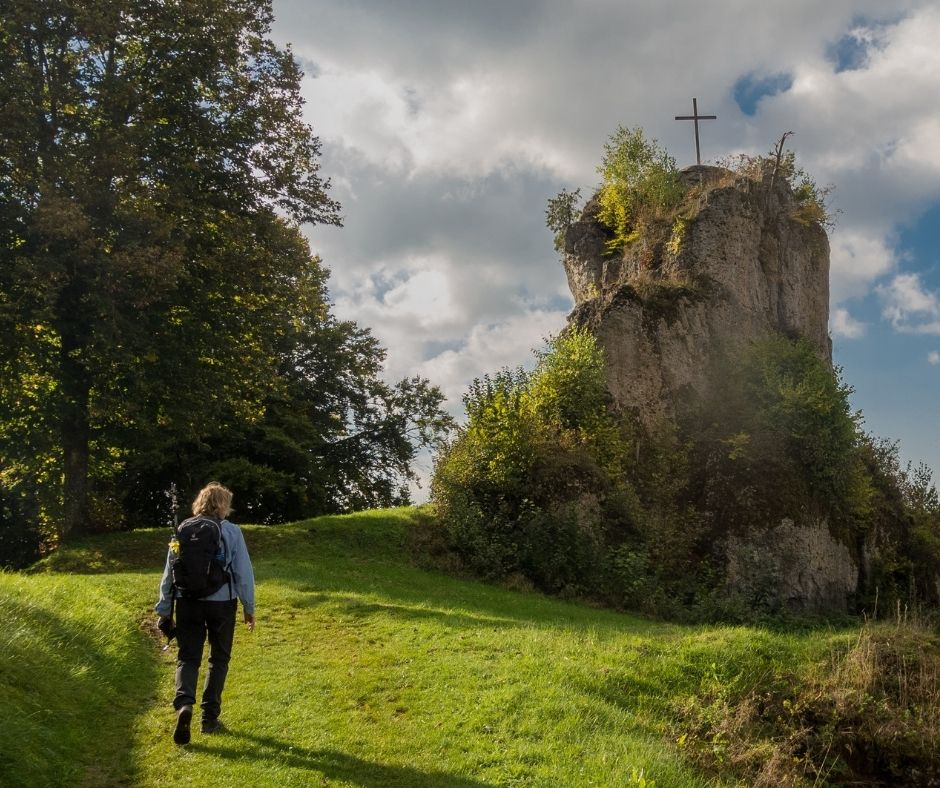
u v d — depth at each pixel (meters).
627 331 25.61
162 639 10.09
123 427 22.52
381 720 7.28
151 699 7.77
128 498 30.77
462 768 6.09
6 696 6.13
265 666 9.09
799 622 20.11
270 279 22.25
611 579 19.61
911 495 28.53
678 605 19.39
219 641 6.66
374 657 9.71
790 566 22.08
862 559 24.59
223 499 7.09
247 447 31.28
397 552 20.62
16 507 28.20
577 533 19.95
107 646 8.65
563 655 10.23
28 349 18.95
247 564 6.86
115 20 19.09
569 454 22.19
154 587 13.13
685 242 28.17
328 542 20.89
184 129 20.73
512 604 16.33
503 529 20.61
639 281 27.77
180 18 20.27
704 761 8.22
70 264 18.70
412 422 37.69
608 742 6.97
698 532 22.53
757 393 25.23
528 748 6.49
